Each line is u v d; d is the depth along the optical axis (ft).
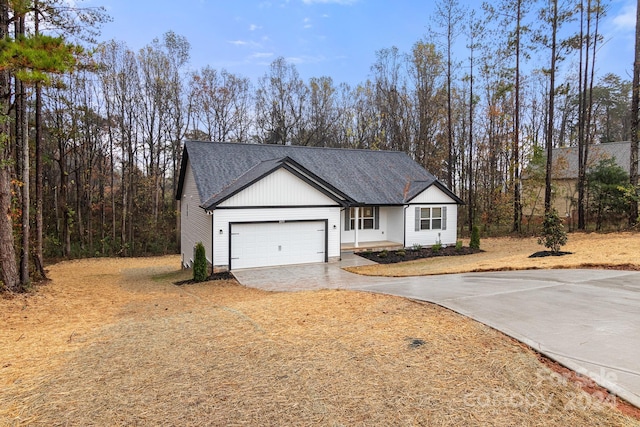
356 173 66.39
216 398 12.73
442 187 64.85
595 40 72.28
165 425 11.21
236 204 47.70
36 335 21.90
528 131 98.22
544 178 78.54
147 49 96.89
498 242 70.64
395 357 15.66
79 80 83.46
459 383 13.24
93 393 13.34
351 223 63.62
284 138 117.39
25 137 37.60
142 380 14.32
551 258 40.40
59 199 91.25
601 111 130.31
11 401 12.90
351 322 20.84
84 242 91.40
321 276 43.37
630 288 25.29
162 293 38.11
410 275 39.55
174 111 101.86
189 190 61.82
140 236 96.48
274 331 19.93
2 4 30.66
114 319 25.91
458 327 18.90
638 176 65.82
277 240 50.31
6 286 34.42
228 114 111.65
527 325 18.67
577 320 19.16
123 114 92.32
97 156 94.99
